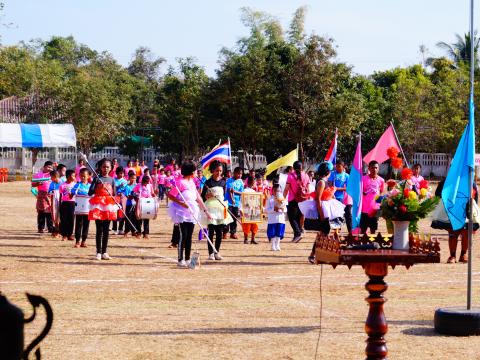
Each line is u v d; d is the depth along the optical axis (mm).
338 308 11430
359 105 52562
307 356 8656
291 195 20703
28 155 67125
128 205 22641
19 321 3832
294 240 20969
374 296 7520
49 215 22734
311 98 51625
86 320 10477
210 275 14836
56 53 95375
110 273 14992
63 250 18750
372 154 19562
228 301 12031
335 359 8523
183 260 16062
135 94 74125
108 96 66250
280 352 8828
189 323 10352
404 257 7375
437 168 68625
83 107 64125
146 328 10023
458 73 70625
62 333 9664
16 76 64750
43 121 64562
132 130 69562
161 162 69000
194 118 55594
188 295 12555
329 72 51312
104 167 18594
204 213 17156
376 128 64062
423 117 65188
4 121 63938
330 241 7734
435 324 9891
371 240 8180
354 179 16203
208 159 26219
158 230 25125
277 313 11062
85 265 16109
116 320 10508
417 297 12484
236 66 52500
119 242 21000
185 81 59812
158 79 100625
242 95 51688
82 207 19438
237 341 9336
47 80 65062
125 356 8625
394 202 7941
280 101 51844
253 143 53094
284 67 52125
